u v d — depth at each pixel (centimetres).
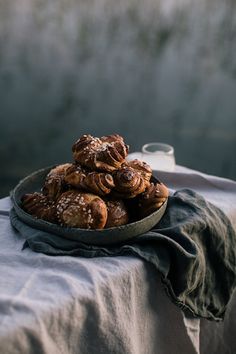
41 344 59
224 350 93
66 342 63
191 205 82
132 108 331
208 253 82
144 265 71
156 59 410
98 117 322
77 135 301
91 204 72
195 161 270
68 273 67
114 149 75
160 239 73
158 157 104
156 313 75
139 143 291
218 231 81
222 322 91
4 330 57
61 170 81
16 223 76
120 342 68
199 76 379
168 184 99
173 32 462
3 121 312
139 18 492
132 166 79
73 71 377
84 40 435
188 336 80
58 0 515
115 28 464
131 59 406
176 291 75
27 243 73
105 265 69
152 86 361
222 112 327
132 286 70
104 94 350
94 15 491
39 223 73
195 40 446
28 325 58
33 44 420
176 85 367
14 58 394
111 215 73
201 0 541
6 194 244
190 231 78
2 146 287
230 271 83
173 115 325
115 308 67
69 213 71
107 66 393
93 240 71
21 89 347
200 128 305
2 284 64
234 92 355
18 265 68
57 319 61
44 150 284
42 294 63
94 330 66
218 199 93
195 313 78
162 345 77
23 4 507
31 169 266
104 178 72
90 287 65
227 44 434
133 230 72
